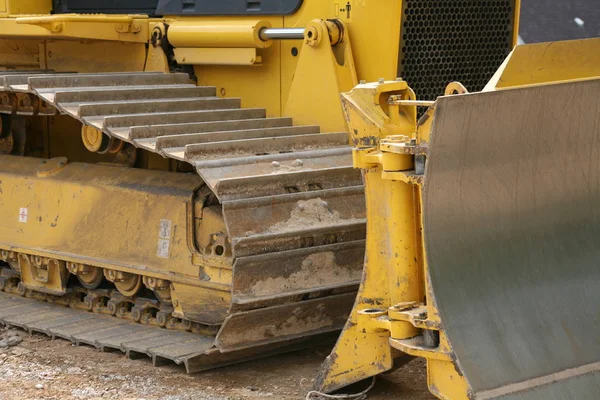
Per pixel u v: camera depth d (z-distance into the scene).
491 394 10.05
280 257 11.93
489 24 14.55
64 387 12.09
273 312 12.05
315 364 13.05
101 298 14.82
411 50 13.71
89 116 13.00
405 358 11.41
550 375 10.48
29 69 16.28
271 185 12.17
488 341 10.34
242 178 11.84
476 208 10.58
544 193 11.06
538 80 10.89
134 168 14.29
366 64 13.72
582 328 10.99
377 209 10.89
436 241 10.32
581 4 28.58
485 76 14.63
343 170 12.78
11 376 12.49
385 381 12.27
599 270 11.42
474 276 10.52
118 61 15.62
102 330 13.97
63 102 13.20
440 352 10.15
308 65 13.88
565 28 28.53
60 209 14.62
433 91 14.05
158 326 14.02
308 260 12.23
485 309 10.48
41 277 15.13
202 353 12.31
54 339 14.07
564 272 11.16
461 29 14.22
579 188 11.35
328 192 12.53
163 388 12.05
